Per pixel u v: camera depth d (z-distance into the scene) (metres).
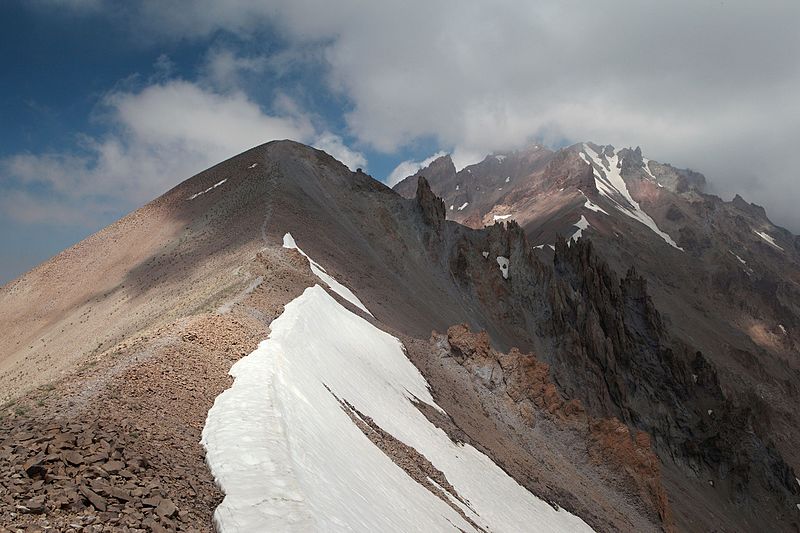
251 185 104.00
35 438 13.40
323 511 14.04
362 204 118.81
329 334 40.59
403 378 47.78
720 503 109.44
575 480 58.47
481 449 46.25
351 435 25.08
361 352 43.75
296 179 109.94
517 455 53.31
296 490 13.88
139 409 17.34
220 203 100.06
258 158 119.62
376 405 35.75
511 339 116.00
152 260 84.25
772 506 116.94
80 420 15.14
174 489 13.05
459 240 125.88
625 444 65.12
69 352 58.12
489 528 31.58
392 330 61.38
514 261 129.38
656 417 120.56
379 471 23.52
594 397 114.31
